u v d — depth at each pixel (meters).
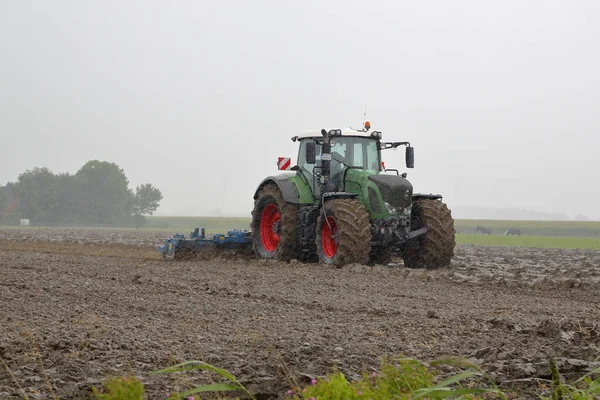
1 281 10.60
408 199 13.72
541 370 4.79
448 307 8.72
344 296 9.58
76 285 10.32
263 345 5.82
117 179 95.00
